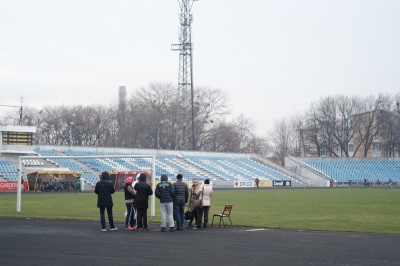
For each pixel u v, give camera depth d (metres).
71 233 26.67
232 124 154.50
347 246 21.92
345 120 142.62
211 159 113.44
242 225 30.97
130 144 132.25
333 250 20.75
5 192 75.06
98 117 141.25
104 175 28.11
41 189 78.44
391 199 60.38
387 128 143.00
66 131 139.12
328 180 114.56
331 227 29.91
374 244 22.56
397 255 19.48
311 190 90.44
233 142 153.00
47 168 81.88
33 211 41.22
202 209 29.59
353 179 121.44
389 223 32.28
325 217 36.66
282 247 21.59
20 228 28.97
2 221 33.31
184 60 114.69
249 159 121.69
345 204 51.44
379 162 129.12
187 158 109.00
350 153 163.25
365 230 28.36
